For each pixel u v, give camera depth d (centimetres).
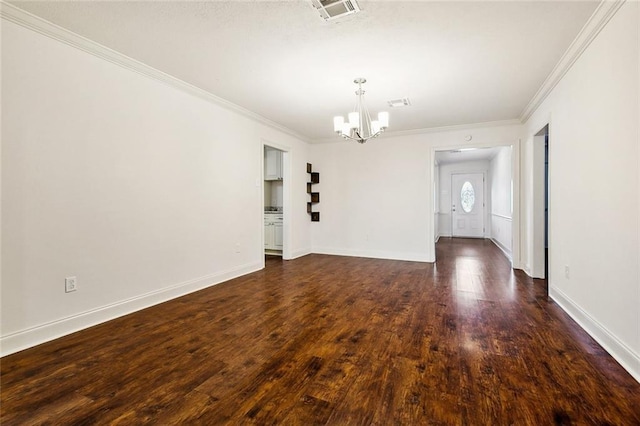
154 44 263
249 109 441
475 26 234
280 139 543
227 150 420
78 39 249
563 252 303
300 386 177
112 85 280
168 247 337
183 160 354
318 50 272
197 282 374
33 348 223
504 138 501
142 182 308
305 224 634
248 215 463
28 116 225
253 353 217
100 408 158
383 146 590
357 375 188
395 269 492
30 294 227
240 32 244
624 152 196
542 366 196
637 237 182
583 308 257
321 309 307
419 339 237
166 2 208
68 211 249
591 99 240
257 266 484
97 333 250
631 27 186
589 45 242
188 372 192
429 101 402
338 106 427
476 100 398
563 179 301
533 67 303
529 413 152
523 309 303
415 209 567
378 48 268
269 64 299
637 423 144
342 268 500
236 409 157
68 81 248
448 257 602
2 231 213
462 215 955
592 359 205
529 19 225
